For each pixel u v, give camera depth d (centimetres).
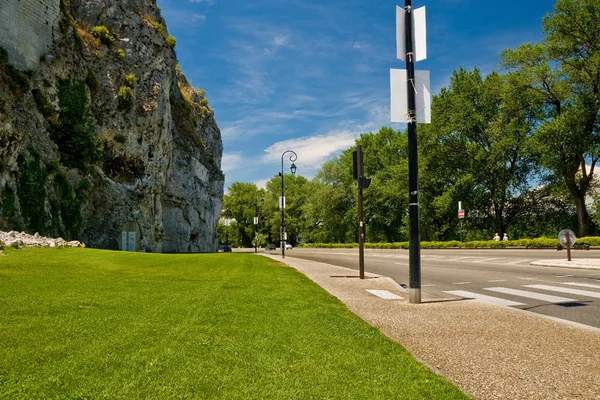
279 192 10600
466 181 4700
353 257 3419
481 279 1508
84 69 3656
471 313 848
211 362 470
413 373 458
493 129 4325
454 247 4462
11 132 2552
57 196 3048
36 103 3028
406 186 5419
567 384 444
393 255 3769
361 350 542
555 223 4738
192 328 629
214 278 1400
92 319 665
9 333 562
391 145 6775
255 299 934
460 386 438
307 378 430
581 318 809
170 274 1517
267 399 374
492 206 5012
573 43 3612
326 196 7488
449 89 5197
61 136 3262
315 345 559
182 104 6119
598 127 3656
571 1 3569
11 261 1591
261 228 10825
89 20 3997
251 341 566
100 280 1220
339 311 830
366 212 6962
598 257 2223
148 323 652
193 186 5984
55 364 446
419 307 927
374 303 984
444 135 4800
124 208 3869
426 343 618
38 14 3130
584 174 3888
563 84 3725
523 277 1513
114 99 3966
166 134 4653
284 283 1291
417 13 1019
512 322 757
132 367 445
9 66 2761
